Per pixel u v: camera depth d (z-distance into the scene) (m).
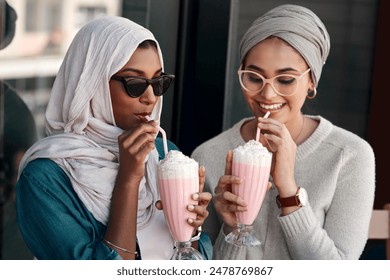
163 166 2.53
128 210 2.52
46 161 2.57
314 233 2.77
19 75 3.84
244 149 2.65
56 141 2.60
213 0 3.99
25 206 2.54
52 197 2.53
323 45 2.84
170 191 2.53
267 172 2.65
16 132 3.87
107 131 2.61
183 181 2.52
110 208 2.54
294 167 2.94
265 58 2.78
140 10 3.97
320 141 2.95
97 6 3.92
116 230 2.51
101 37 2.57
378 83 4.33
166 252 2.66
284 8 2.82
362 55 4.31
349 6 4.27
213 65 4.03
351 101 4.32
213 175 3.03
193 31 4.02
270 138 2.74
